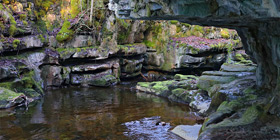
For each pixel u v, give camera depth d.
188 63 18.17
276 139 4.91
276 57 5.84
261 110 6.03
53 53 15.11
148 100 12.66
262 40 6.35
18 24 13.54
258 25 5.91
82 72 16.27
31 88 12.83
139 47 18.53
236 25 6.23
